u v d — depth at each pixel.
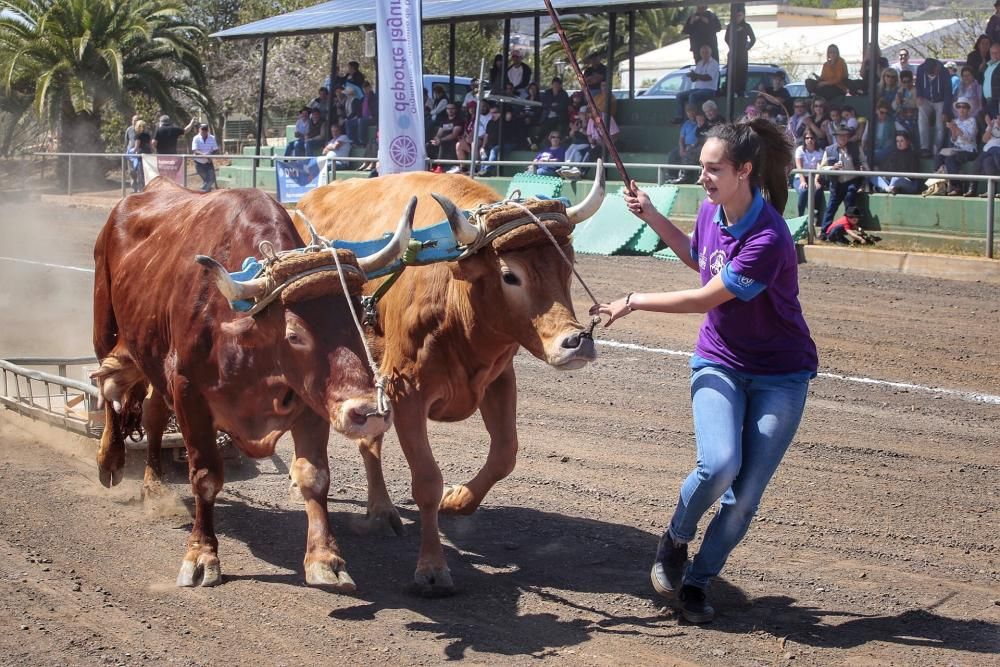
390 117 15.89
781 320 5.06
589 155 19.73
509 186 19.86
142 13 31.66
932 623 5.28
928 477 7.38
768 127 5.04
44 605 5.35
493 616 5.36
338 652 4.92
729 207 5.02
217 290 5.43
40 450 7.79
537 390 9.67
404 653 4.92
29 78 30.81
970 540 6.32
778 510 6.79
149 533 6.38
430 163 19.56
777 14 37.81
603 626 5.25
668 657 4.93
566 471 7.59
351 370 4.90
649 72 34.31
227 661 4.81
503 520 6.71
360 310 5.12
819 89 18.48
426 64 36.69
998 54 16.25
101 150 31.33
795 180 17.14
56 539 6.22
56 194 27.56
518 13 20.28
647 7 18.66
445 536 6.46
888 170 16.64
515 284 5.21
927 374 10.09
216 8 42.69
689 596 5.28
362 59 37.97
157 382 6.10
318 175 20.73
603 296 13.63
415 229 5.68
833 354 10.81
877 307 12.87
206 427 5.66
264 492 7.21
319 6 26.41
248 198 5.71
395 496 7.26
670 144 20.11
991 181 14.62
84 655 4.84
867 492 7.10
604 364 10.56
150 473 6.80
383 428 4.81
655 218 5.45
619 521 6.70
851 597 5.58
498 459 5.93
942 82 16.78
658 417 8.84
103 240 6.83
